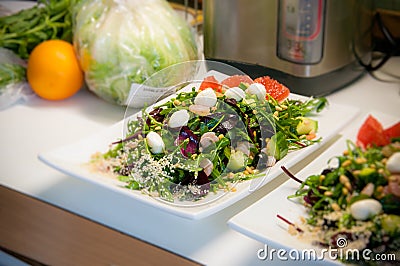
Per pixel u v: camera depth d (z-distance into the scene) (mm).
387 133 714
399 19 1041
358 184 671
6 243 805
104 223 735
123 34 897
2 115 964
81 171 770
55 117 955
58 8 1043
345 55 951
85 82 1009
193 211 681
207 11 965
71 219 752
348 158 688
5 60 1005
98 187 797
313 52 908
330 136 819
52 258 773
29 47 1040
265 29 917
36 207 776
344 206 669
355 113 863
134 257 715
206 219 731
